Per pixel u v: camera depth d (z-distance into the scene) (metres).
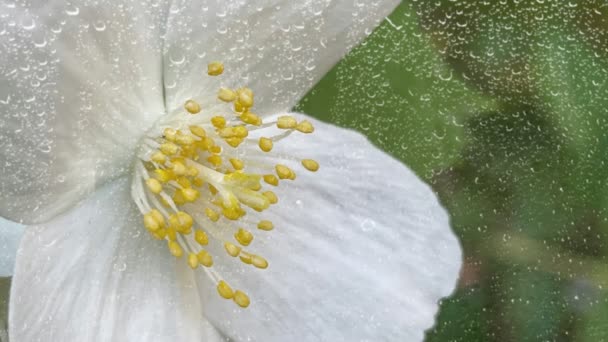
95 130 0.05
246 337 0.05
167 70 0.05
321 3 0.05
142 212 0.05
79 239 0.05
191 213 0.05
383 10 0.05
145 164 0.05
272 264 0.05
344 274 0.05
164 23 0.05
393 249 0.05
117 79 0.05
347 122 0.06
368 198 0.05
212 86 0.05
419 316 0.05
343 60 0.06
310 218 0.05
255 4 0.05
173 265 0.05
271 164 0.05
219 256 0.05
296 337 0.05
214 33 0.05
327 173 0.05
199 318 0.05
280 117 0.05
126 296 0.05
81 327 0.05
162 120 0.05
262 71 0.05
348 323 0.05
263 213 0.05
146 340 0.05
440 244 0.05
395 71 0.06
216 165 0.05
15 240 0.05
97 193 0.05
